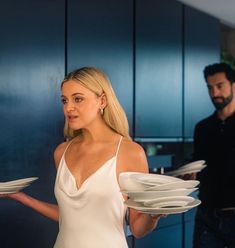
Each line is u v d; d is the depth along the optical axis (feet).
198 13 13.61
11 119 7.75
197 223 9.43
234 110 9.01
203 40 13.89
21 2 7.88
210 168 9.15
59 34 8.67
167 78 12.13
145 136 11.27
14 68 7.79
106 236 4.81
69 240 4.90
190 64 13.19
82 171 4.95
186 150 13.06
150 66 11.43
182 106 12.84
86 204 4.81
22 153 7.96
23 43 7.94
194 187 4.19
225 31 17.61
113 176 4.83
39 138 8.27
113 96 5.13
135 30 10.85
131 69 10.76
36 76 8.20
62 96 4.99
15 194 5.53
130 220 4.99
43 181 8.36
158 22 11.71
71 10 8.93
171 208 4.13
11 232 7.86
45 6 8.36
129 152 4.96
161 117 11.89
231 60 16.69
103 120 5.14
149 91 11.40
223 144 8.96
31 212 8.18
